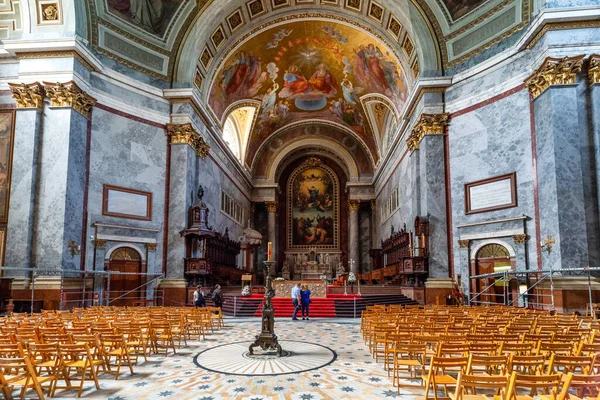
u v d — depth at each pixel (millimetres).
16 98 16000
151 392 6160
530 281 15266
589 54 14289
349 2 21766
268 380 6773
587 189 13977
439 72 19219
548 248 14312
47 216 15625
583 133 14242
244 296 18781
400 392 6137
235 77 25234
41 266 15375
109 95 18109
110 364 7680
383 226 32312
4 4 17016
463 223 17938
